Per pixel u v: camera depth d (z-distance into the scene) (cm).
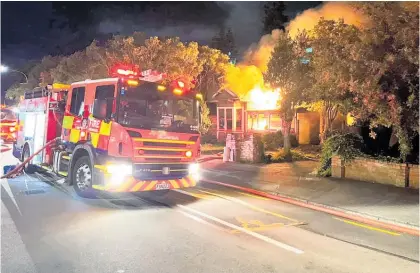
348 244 632
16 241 588
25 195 933
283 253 574
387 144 1462
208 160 1767
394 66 975
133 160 802
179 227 693
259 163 1636
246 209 866
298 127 2497
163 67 2377
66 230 652
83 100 935
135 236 629
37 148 1162
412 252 598
